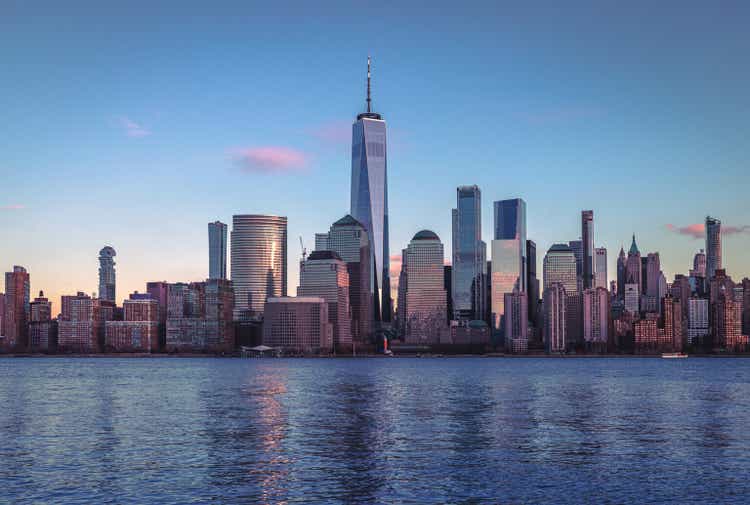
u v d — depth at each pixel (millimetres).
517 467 112188
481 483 101562
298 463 115875
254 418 178375
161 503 91312
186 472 108875
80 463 116000
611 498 94000
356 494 95625
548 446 131875
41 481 102875
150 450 128375
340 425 163125
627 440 139125
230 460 118500
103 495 95062
